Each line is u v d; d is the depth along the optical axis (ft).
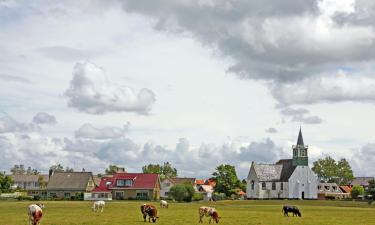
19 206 293.84
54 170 573.74
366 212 269.44
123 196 504.84
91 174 529.45
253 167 545.44
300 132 545.44
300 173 536.01
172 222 174.29
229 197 522.88
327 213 257.14
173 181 606.55
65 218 188.24
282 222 181.37
